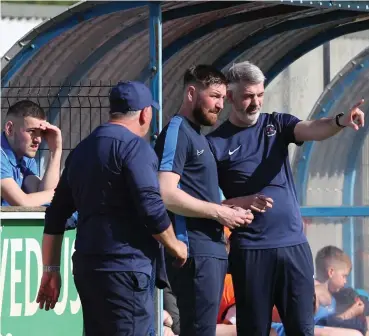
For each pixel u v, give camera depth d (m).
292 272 14.19
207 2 18.30
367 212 21.33
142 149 12.16
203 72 13.73
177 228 13.52
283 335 18.84
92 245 12.19
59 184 12.89
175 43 20.38
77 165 12.42
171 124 13.69
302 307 14.23
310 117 23.77
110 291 12.12
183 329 13.73
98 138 12.31
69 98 20.34
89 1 17.67
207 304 13.60
